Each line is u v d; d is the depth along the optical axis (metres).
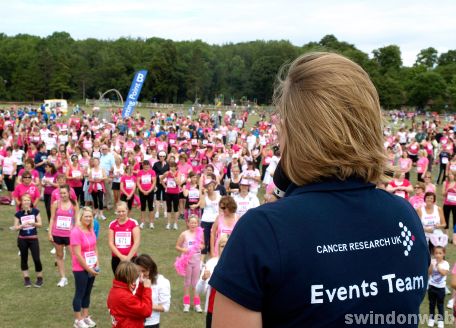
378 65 111.38
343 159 1.26
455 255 12.34
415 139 26.59
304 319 1.17
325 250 1.19
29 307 8.87
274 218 1.20
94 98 116.06
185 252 8.76
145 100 116.06
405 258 1.28
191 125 34.91
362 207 1.27
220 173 16.70
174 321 8.41
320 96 1.27
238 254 1.18
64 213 9.90
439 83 104.38
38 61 108.69
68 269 11.04
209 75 120.88
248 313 1.15
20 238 9.77
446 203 13.73
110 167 16.64
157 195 16.22
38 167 17.98
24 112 48.53
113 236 8.56
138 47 127.31
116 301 5.69
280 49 117.50
